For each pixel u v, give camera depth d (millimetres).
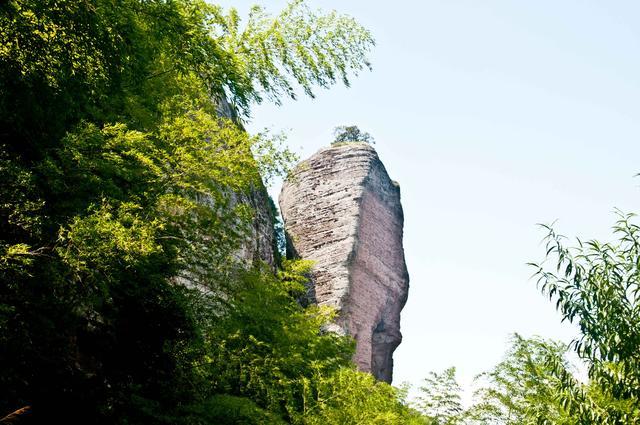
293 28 14109
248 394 16406
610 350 9586
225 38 13742
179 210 14328
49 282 9570
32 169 10047
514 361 18094
